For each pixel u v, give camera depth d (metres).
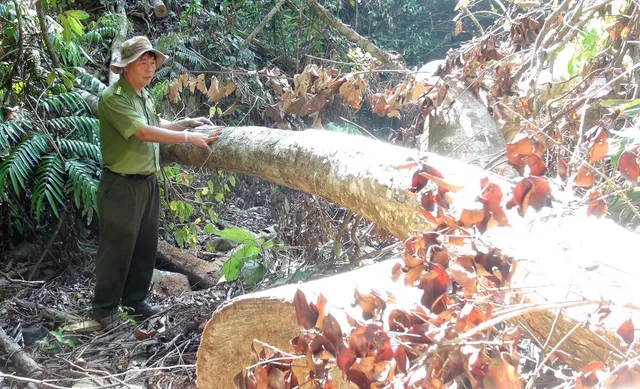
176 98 4.26
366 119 8.72
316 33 7.75
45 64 5.29
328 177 2.98
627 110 2.77
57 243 5.11
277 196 4.62
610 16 3.72
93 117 5.23
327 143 3.12
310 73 3.88
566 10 4.09
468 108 3.66
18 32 4.94
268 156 3.42
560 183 1.78
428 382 1.15
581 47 4.10
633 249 1.77
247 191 6.34
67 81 4.83
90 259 5.12
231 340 2.26
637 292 1.41
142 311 4.21
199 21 7.93
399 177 2.59
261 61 8.35
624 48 3.48
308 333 1.34
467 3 5.05
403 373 1.19
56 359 3.64
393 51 9.45
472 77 3.84
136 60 3.79
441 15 11.11
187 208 4.72
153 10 7.98
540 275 1.53
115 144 3.84
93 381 3.17
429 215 1.36
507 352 1.20
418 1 10.93
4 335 3.73
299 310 1.25
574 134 3.41
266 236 4.93
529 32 3.79
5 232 5.14
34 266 4.92
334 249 4.02
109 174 3.89
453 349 1.15
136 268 4.17
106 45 6.71
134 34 7.64
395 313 1.29
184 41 7.58
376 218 2.73
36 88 5.16
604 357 1.54
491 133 3.51
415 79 3.94
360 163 2.83
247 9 8.44
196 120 4.25
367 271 2.12
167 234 5.54
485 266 1.26
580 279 1.55
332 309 1.83
